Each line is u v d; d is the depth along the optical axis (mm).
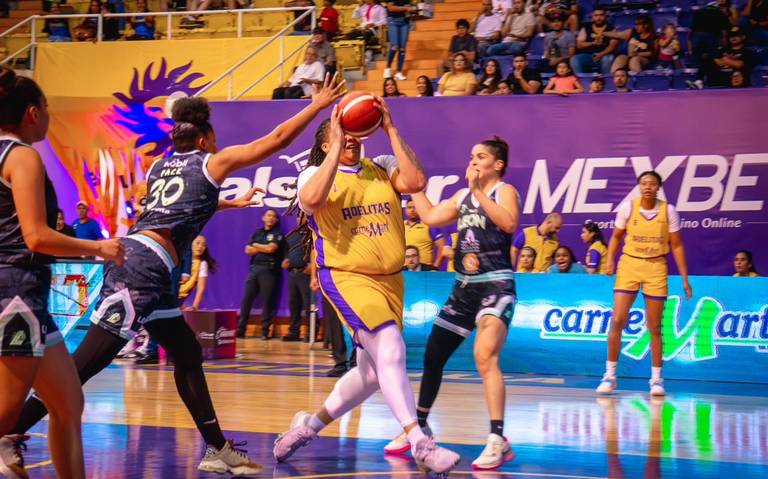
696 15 16188
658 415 8500
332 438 6980
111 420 7609
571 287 11844
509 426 7750
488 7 17594
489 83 15523
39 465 5762
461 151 14312
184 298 12961
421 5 18547
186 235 5473
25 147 4031
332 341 10797
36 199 3969
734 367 11305
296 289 14836
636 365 11586
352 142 5617
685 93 13711
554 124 14070
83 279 12305
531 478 5656
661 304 10000
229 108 15211
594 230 13102
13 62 19688
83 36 18734
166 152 16234
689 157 13703
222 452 5633
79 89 17625
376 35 18312
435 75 17578
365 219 5566
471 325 6387
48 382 4293
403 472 5734
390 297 5605
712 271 13688
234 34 19656
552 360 11859
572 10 17062
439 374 6430
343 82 5160
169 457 6094
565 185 14047
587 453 6562
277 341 15047
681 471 5961
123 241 5457
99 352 5332
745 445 6996
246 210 15242
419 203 6660
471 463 6141
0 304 4027
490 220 6277
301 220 6051
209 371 11289
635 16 17359
